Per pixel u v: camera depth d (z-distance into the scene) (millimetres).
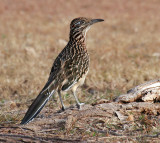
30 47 33688
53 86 13812
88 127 13664
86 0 70875
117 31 45250
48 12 60156
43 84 22406
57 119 14141
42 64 27156
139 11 61094
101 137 12625
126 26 48719
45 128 13773
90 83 22875
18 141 11984
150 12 60031
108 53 31625
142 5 66250
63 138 12484
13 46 34281
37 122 13992
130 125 13977
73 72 14375
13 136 12398
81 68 14617
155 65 26922
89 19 15539
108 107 15078
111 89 21703
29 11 60469
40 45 35812
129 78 23984
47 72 25234
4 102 19391
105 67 26656
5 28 46188
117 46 35188
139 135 12898
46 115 15508
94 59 27375
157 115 15047
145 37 41062
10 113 15930
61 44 34906
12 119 15078
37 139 12141
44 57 29562
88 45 33312
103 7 64812
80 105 15078
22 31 44562
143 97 15812
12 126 13766
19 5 64062
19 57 29344
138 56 31094
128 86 22391
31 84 22547
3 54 31422
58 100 18781
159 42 38188
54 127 13812
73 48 14992
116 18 55250
